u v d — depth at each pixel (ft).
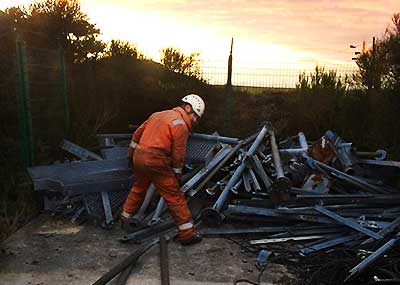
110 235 16.61
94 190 17.99
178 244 15.85
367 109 32.40
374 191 19.31
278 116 38.04
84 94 31.58
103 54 37.06
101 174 19.08
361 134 32.04
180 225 15.57
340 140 23.25
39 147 23.36
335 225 16.62
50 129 25.40
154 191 18.24
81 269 13.70
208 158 20.51
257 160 19.43
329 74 35.94
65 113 27.22
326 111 34.47
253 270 13.92
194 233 15.76
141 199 16.66
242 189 19.01
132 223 16.72
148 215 17.61
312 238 16.10
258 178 19.34
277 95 42.86
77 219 17.90
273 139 22.30
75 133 27.14
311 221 16.83
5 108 24.13
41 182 17.74
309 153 21.39
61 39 34.14
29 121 21.81
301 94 36.06
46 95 25.00
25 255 14.57
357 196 17.93
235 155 20.95
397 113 28.73
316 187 19.10
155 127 15.44
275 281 13.17
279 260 14.48
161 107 35.42
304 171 20.01
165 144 15.17
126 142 25.57
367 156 23.39
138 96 34.68
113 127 32.09
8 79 24.34
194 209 18.28
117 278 13.17
